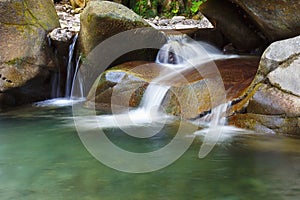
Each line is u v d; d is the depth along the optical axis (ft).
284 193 9.47
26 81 20.12
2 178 10.49
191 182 10.11
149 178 10.41
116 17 20.63
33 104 20.89
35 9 21.93
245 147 12.96
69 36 22.17
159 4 42.73
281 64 14.51
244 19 23.22
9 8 20.11
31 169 11.16
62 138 14.34
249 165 11.35
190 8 41.81
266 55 14.97
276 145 13.10
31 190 9.70
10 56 19.75
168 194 9.43
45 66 20.89
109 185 9.97
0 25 19.72
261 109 14.47
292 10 17.12
